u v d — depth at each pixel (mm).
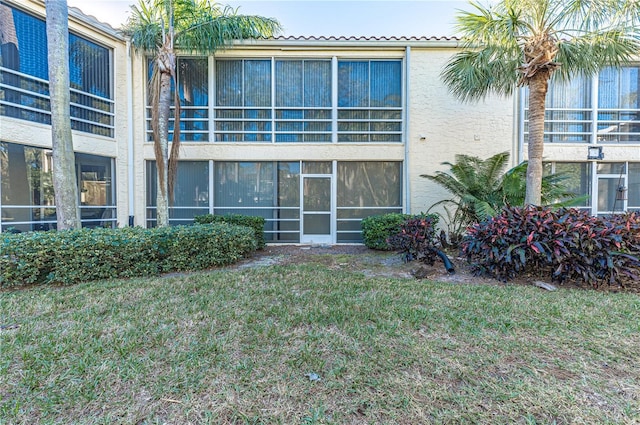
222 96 9094
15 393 2098
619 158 9148
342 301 3840
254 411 1939
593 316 3350
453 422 1844
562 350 2645
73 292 4215
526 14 6023
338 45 8820
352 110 9234
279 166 9281
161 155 7402
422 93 9164
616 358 2518
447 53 9086
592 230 4543
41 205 7141
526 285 4652
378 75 9227
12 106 6641
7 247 4402
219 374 2311
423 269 5305
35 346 2691
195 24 7676
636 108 9352
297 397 2064
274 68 9070
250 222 8227
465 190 7684
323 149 9156
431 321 3244
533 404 1983
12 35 6641
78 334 2926
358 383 2199
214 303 3768
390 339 2848
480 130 9219
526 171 7137
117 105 8594
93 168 8211
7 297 3998
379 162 9352
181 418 1887
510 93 7676
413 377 2268
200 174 9141
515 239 4797
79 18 7527
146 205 9070
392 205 9375
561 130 9336
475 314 3426
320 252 7852
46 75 7168
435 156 9219
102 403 2010
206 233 5852
